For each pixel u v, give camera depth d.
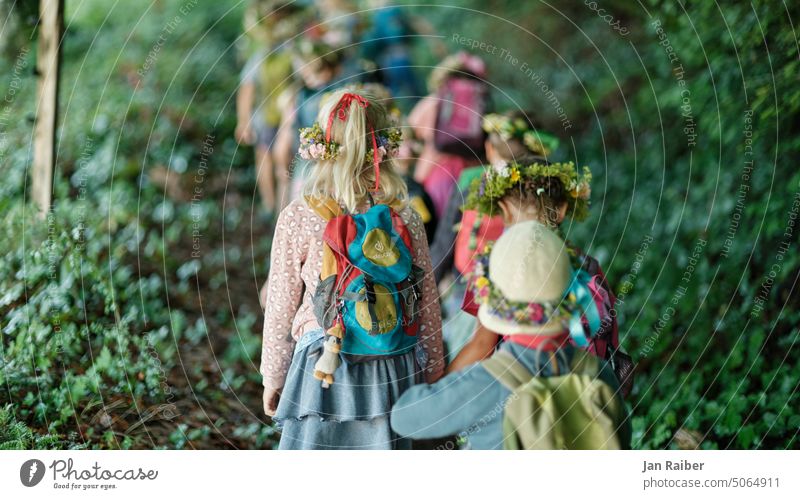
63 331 4.06
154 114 8.30
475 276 2.93
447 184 5.13
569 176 3.12
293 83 6.86
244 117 7.42
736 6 5.62
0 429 3.53
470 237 4.05
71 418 3.75
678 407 4.33
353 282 2.67
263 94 7.16
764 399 4.25
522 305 2.77
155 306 5.14
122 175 6.99
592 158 8.46
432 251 4.44
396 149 2.87
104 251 5.43
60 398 3.74
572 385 2.74
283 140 6.75
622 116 8.72
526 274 2.78
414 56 9.93
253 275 6.51
